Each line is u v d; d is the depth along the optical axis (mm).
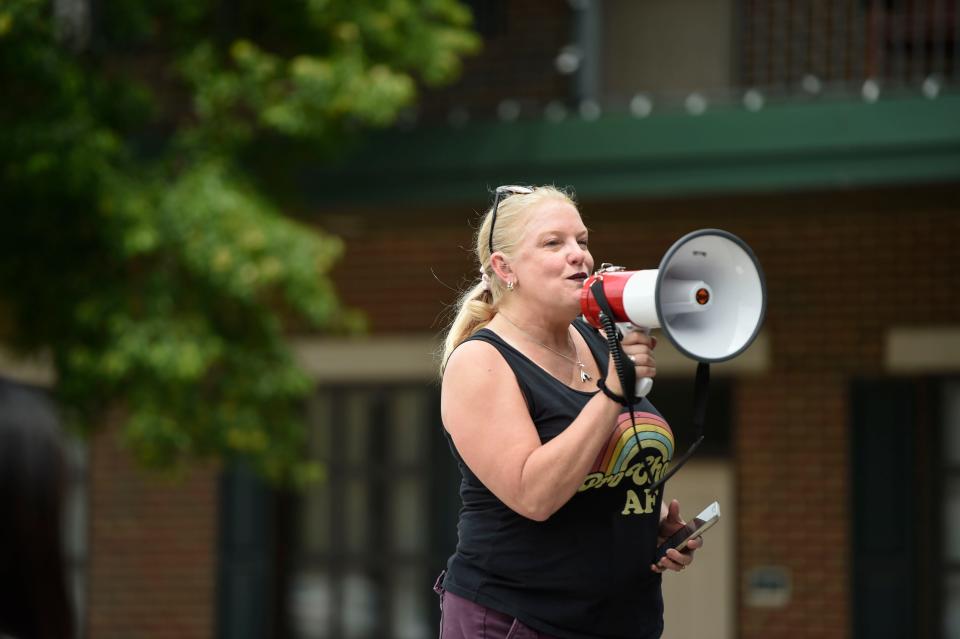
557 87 29391
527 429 8438
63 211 24312
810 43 27844
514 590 8625
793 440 29062
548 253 8703
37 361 25109
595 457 8086
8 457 5145
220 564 31906
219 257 23375
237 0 26406
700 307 8156
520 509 8250
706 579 29500
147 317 23734
